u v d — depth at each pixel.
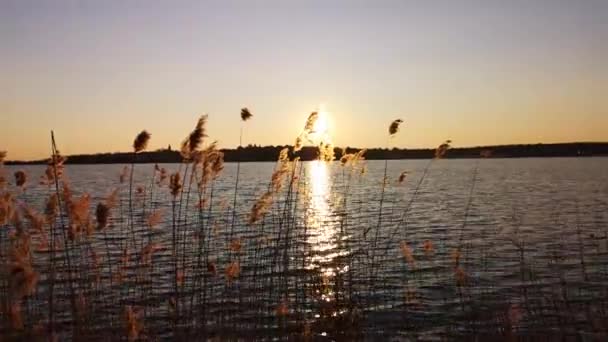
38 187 30.52
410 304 14.80
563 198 49.88
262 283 13.05
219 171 11.43
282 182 12.90
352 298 13.64
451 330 12.87
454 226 30.80
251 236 15.33
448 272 18.62
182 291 11.30
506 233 27.97
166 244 18.00
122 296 11.69
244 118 11.90
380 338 12.34
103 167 147.75
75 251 12.47
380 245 22.64
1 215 10.45
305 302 12.89
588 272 18.28
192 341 10.30
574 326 12.23
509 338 11.38
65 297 11.01
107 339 10.07
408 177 90.56
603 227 29.70
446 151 13.84
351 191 25.59
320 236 21.77
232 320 11.28
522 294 15.75
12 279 8.38
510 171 119.81
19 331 9.80
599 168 129.62
